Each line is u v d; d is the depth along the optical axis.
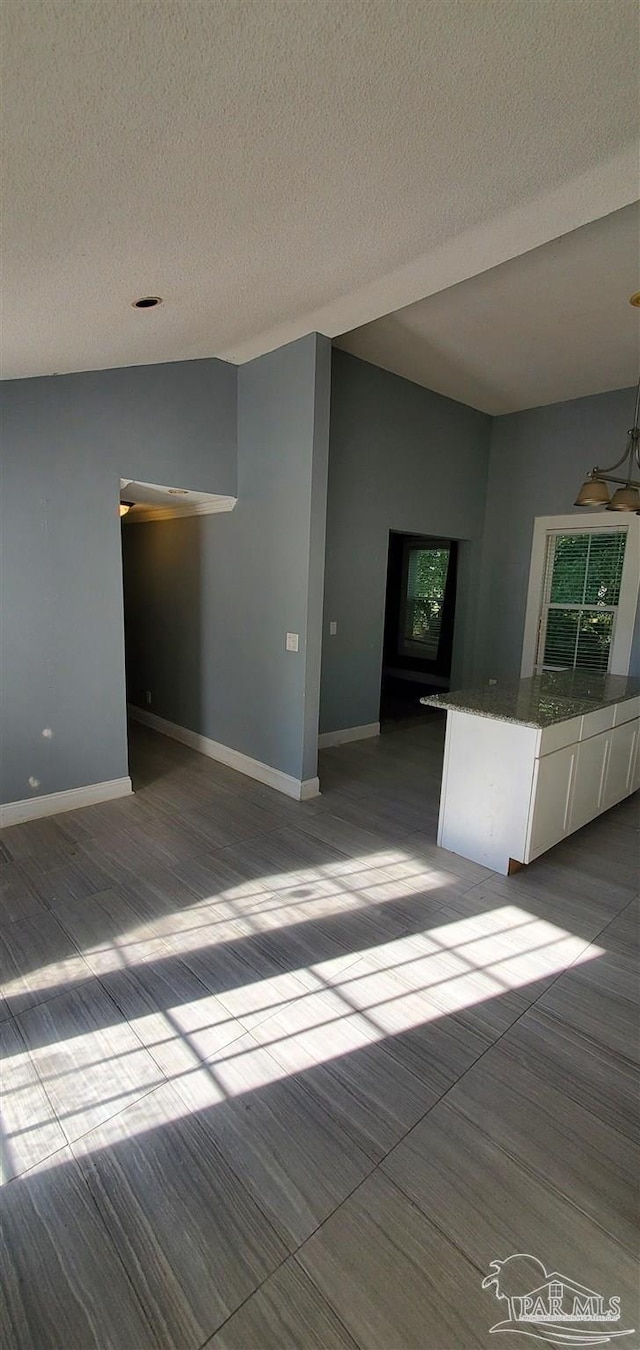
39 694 3.37
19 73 0.91
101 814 3.55
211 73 1.02
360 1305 1.19
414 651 7.91
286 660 3.83
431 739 5.37
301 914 2.55
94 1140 1.52
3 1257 1.26
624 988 2.13
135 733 5.29
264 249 1.97
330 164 1.48
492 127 1.43
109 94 1.01
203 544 4.45
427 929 2.46
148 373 3.52
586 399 5.22
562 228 2.10
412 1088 1.70
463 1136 1.55
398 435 5.01
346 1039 1.87
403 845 3.24
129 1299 1.19
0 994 2.04
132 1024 1.91
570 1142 1.54
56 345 2.48
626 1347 1.14
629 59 1.19
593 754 3.26
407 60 1.11
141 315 2.37
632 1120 1.61
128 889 2.73
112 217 1.46
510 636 5.99
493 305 3.43
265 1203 1.37
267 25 0.95
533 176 1.73
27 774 3.39
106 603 3.55
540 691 3.50
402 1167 1.47
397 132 1.38
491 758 2.93
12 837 3.23
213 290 2.28
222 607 4.34
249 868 2.95
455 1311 1.19
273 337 3.39
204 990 2.07
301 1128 1.57
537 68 1.20
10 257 1.53
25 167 1.16
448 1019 1.96
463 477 5.71
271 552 3.84
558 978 2.18
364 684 5.27
